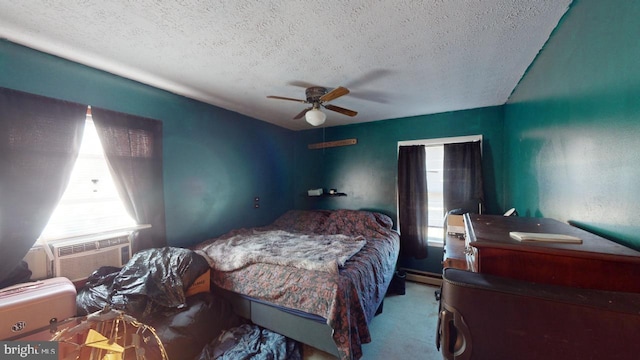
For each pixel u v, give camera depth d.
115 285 1.73
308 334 1.75
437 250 3.34
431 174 3.45
